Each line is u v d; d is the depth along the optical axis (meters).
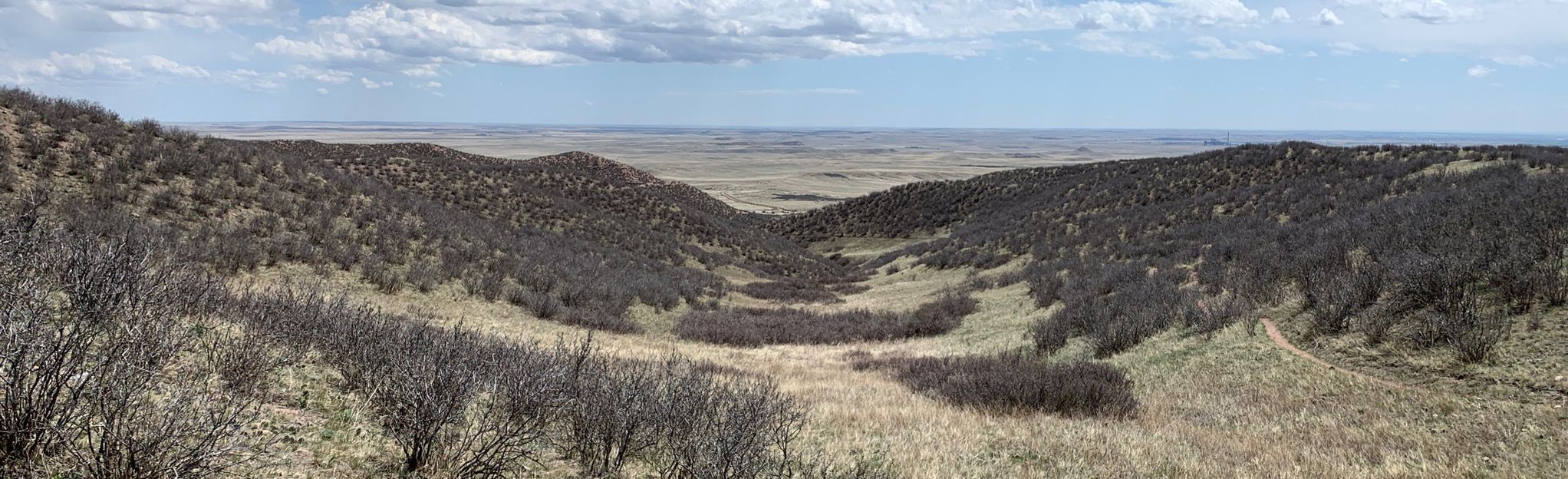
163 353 6.49
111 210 20.06
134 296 6.55
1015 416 11.91
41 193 18.77
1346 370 12.47
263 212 25.41
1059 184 64.94
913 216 72.94
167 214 22.00
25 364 4.89
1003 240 50.06
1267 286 18.83
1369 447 9.28
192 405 5.81
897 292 42.31
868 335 26.77
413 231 29.16
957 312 30.11
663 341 23.16
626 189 62.75
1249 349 14.91
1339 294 14.92
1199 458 9.13
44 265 6.48
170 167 25.09
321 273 21.39
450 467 6.23
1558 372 9.99
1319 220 30.23
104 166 23.39
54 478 4.60
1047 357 18.84
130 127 27.69
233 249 19.98
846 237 75.38
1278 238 27.58
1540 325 11.58
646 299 30.55
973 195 72.19
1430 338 12.10
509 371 8.00
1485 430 9.11
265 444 5.92
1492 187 26.39
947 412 11.78
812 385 14.55
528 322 22.34
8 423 4.66
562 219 48.16
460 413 6.80
